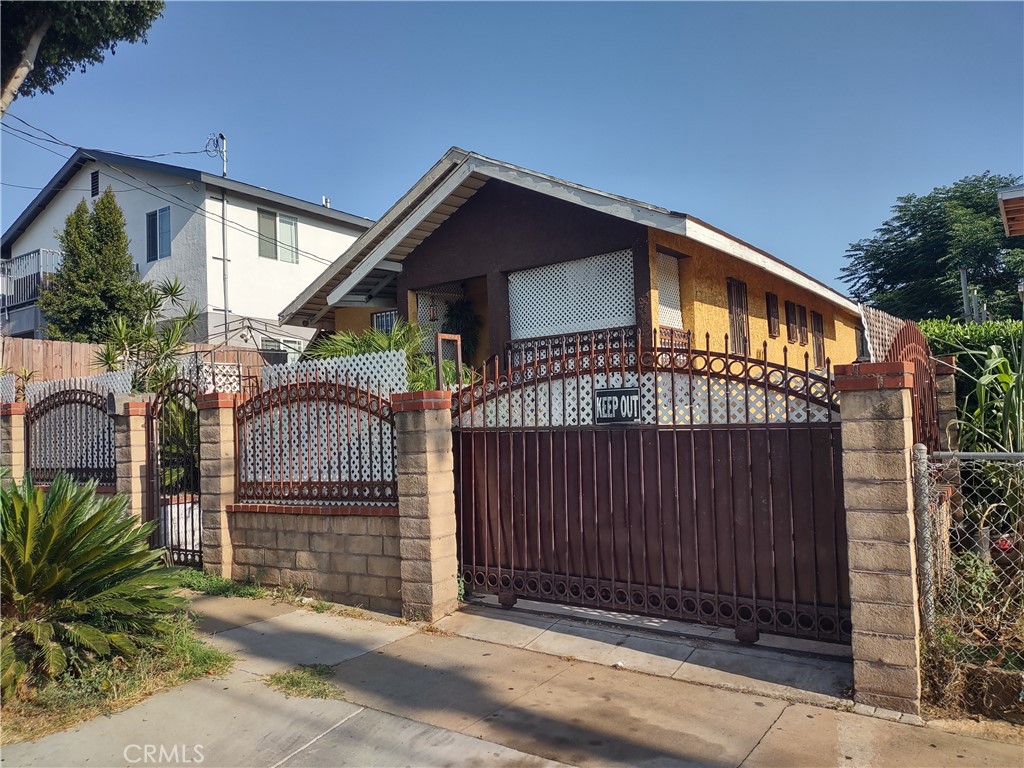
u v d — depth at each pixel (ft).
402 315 41.27
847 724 13.42
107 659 16.51
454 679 16.33
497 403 20.94
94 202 64.75
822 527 15.79
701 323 35.60
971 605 15.17
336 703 15.23
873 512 13.93
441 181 37.45
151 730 14.19
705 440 17.29
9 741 13.75
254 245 65.16
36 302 61.93
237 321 61.98
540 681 16.06
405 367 23.49
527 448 20.31
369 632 19.74
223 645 18.93
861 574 14.05
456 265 39.11
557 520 19.69
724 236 31.32
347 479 22.58
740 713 14.10
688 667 16.29
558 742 13.24
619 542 18.60
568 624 19.26
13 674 14.99
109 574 17.24
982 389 21.08
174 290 49.75
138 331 43.73
